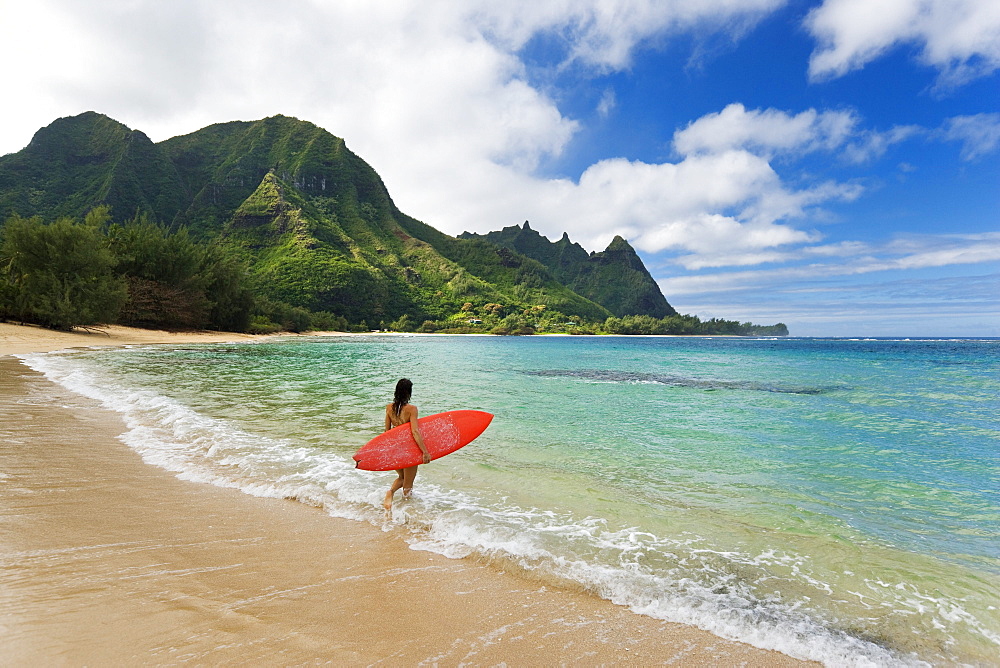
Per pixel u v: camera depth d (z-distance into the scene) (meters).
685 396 15.16
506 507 5.03
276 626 2.72
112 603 2.86
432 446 5.30
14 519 4.10
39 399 10.41
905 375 23.70
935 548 4.26
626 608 3.16
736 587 3.49
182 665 2.32
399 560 3.72
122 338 43.22
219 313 65.12
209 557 3.61
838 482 6.17
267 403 11.46
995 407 13.00
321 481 5.58
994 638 2.94
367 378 18.03
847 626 3.04
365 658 2.47
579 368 27.61
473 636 2.74
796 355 45.59
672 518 4.84
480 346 66.06
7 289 35.69
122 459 6.19
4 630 2.51
